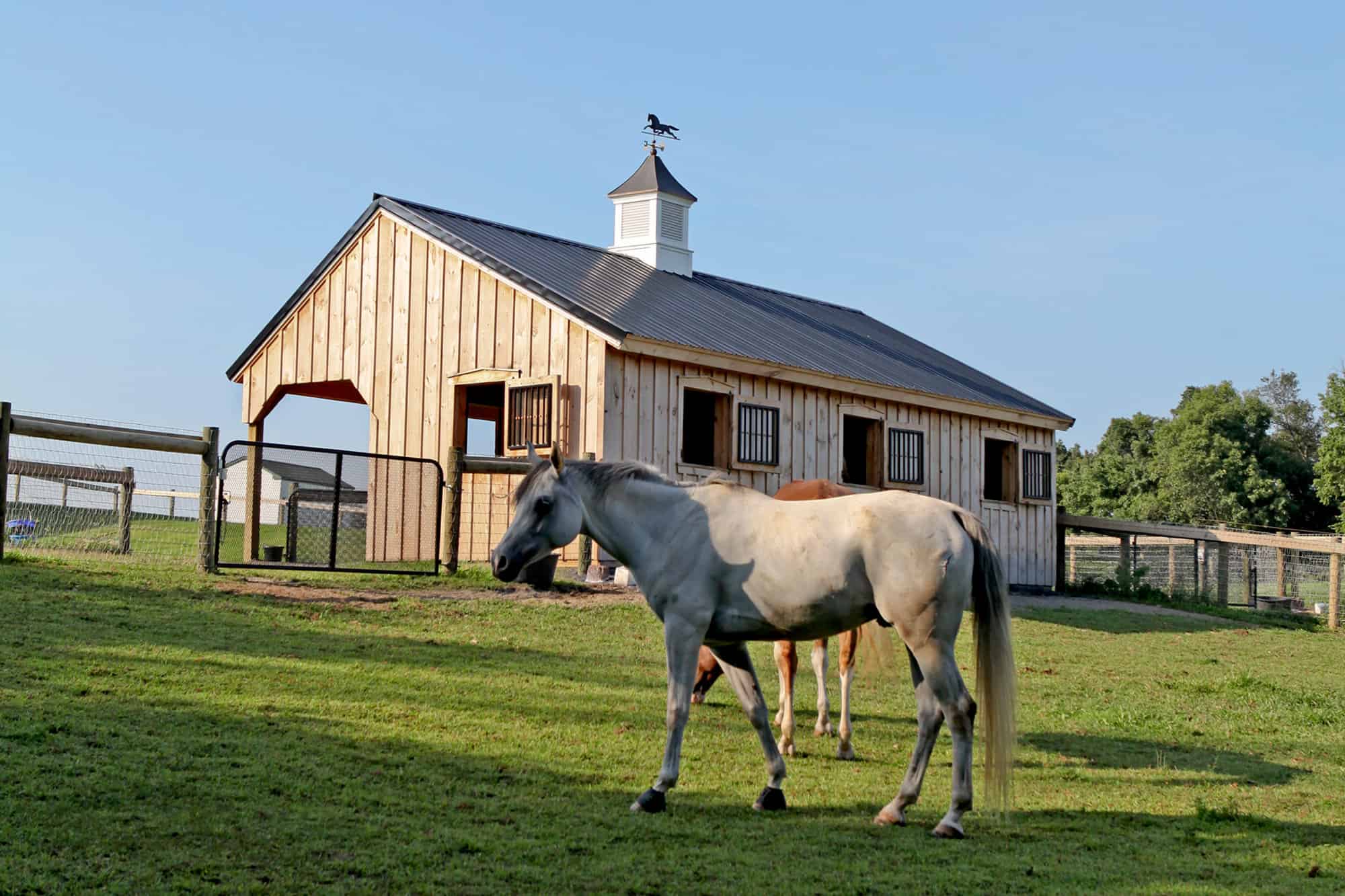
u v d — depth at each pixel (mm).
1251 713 10297
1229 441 57594
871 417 19328
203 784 5934
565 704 8562
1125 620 17688
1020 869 5430
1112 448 67188
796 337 20203
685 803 6453
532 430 15875
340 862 5031
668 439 16141
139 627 9523
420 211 18344
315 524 14703
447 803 6008
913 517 6176
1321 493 51406
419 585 13211
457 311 17156
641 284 19641
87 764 6039
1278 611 21766
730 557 6422
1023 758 8203
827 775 7383
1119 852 5832
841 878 5188
